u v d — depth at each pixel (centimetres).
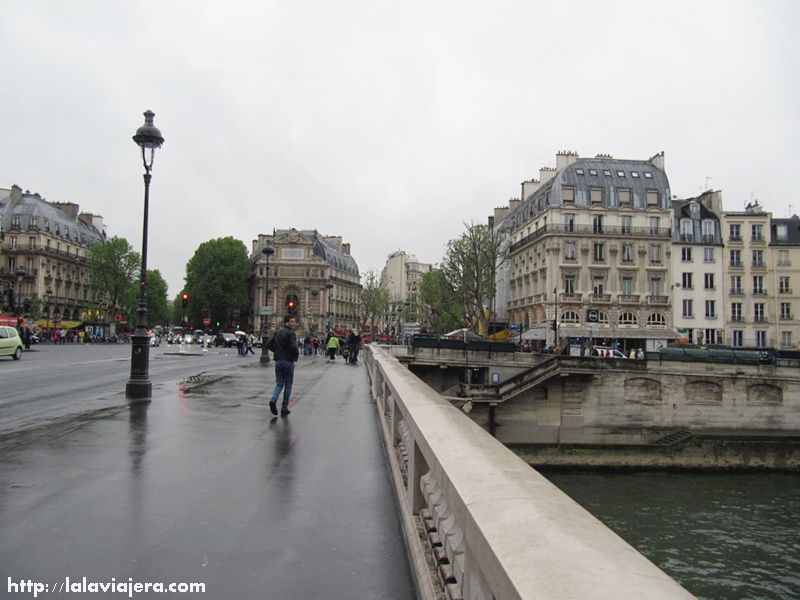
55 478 566
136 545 391
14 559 362
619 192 5841
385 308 10556
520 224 6856
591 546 134
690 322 5709
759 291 5772
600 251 5731
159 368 2353
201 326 10469
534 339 5791
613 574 116
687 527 2342
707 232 5850
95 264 9056
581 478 3369
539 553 132
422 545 339
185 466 628
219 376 1933
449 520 258
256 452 712
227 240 10288
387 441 741
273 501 504
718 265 5778
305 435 841
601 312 5662
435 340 4459
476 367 4503
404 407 473
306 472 614
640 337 5538
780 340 5709
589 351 5116
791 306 5750
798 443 3541
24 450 695
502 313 7550
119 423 905
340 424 955
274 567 358
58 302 8956
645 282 5709
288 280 10488
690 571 1878
